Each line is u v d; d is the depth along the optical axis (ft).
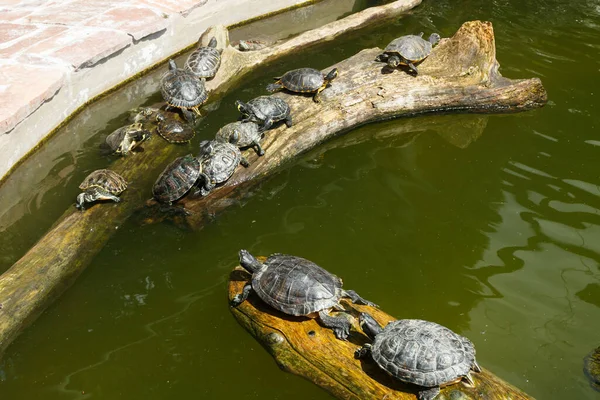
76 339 13.71
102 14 27.04
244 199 18.74
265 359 13.11
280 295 12.38
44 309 14.56
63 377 12.74
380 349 10.97
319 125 21.61
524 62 28.37
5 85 20.66
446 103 23.59
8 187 19.04
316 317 12.58
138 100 24.86
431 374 10.39
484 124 23.58
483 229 17.62
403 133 23.09
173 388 12.47
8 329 13.74
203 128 22.39
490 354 13.37
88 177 17.88
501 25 33.19
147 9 27.91
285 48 28.78
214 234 17.10
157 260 16.10
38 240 16.47
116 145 20.22
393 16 34.12
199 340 13.62
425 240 17.20
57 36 24.49
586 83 26.30
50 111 21.54
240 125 19.74
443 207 18.65
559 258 16.46
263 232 17.31
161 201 17.67
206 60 25.05
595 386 12.54
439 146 22.13
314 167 20.76
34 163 20.27
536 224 17.76
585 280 15.66
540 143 22.04
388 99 22.90
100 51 23.53
